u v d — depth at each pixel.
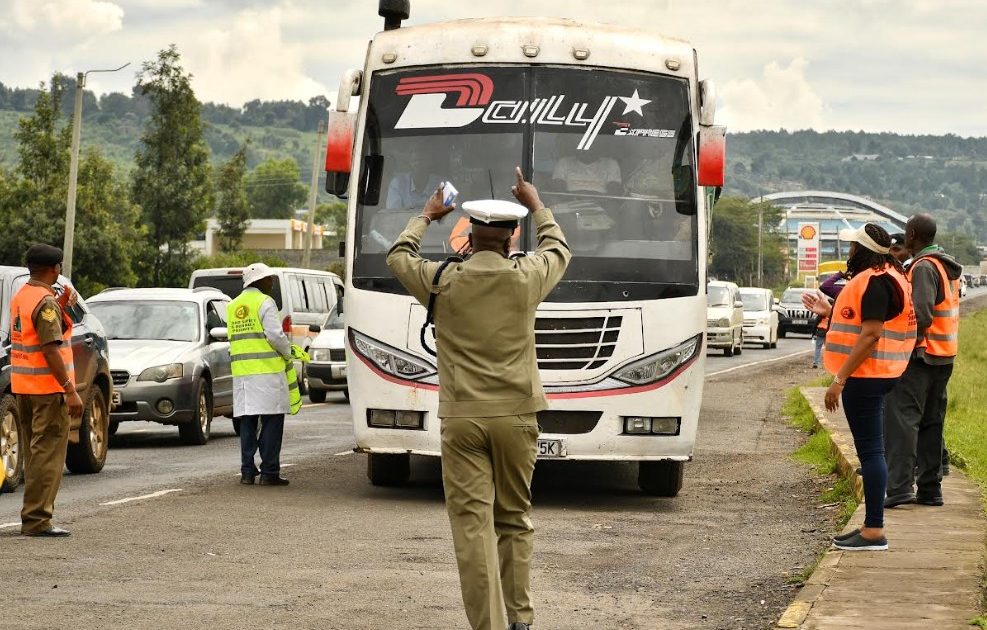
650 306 14.16
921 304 12.71
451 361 7.79
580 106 14.67
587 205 14.40
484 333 7.73
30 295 12.34
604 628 8.95
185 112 86.69
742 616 9.34
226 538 12.18
